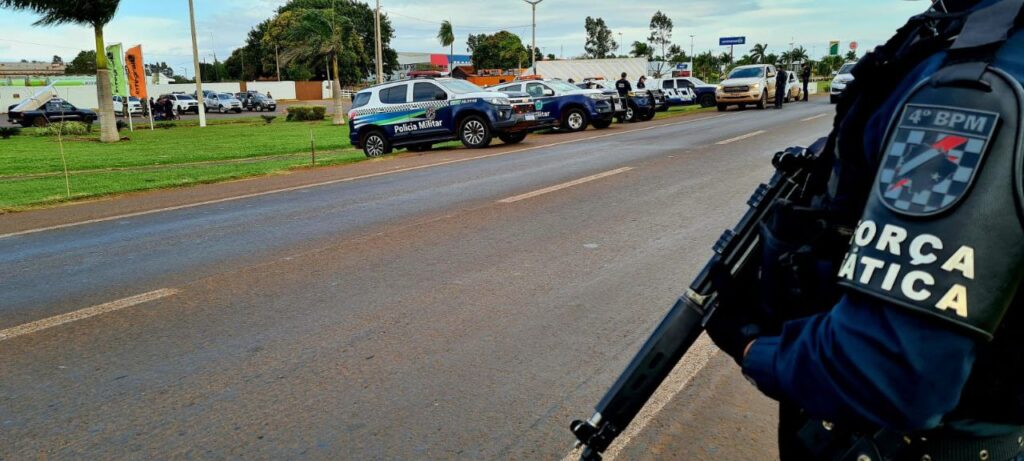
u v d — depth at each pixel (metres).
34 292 5.59
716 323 1.34
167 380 3.88
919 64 1.09
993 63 0.97
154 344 4.40
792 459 1.37
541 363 4.01
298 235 7.40
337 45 36.59
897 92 1.10
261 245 6.98
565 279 5.57
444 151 17.64
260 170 14.18
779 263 1.22
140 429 3.35
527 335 4.43
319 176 12.71
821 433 1.29
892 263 0.96
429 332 4.51
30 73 99.75
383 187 10.81
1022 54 0.97
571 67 46.75
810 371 1.06
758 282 1.31
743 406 3.50
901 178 0.98
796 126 19.84
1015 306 1.01
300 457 3.09
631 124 24.75
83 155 20.77
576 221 7.68
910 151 0.99
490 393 3.65
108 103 26.72
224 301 5.22
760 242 1.30
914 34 1.14
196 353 4.24
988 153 0.92
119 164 17.62
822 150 1.29
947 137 0.96
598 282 5.46
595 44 116.88
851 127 1.17
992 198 0.91
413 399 3.60
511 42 98.81
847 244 1.18
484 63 100.12
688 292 1.37
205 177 13.05
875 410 0.98
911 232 0.95
